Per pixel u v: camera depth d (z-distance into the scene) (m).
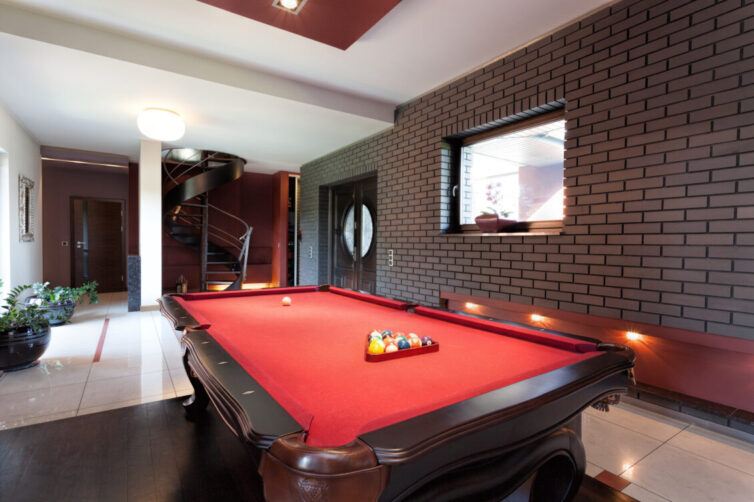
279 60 3.51
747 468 1.84
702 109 2.21
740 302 2.07
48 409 2.41
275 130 4.98
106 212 8.10
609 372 1.27
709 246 2.19
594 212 2.74
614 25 2.62
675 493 1.66
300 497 0.71
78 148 6.05
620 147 2.59
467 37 3.09
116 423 2.24
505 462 1.17
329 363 1.42
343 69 3.68
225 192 8.01
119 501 1.55
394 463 0.73
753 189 2.02
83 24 2.93
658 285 2.40
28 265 5.18
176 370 3.14
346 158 5.76
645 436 2.14
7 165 4.25
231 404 0.96
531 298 3.17
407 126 4.52
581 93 2.81
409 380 1.25
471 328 2.01
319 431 0.89
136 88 3.64
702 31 2.21
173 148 6.05
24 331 3.11
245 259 7.05
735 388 2.19
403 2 2.63
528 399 1.01
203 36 3.10
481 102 3.59
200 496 1.60
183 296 2.80
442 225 4.08
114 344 3.88
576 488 1.51
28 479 1.70
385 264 4.92
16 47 2.88
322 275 6.62
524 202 3.51
